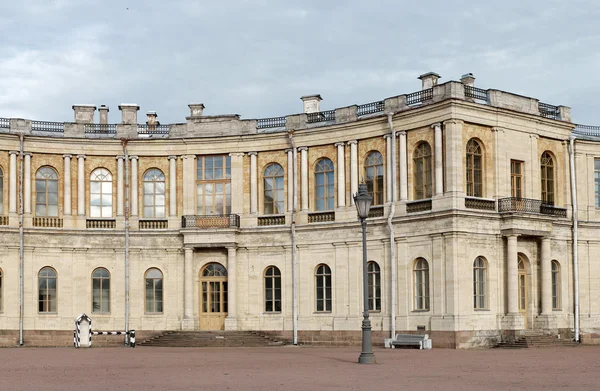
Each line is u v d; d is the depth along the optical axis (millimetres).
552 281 55000
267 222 57781
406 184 52375
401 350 46594
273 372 29719
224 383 25656
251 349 49219
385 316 52500
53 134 58594
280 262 57188
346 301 54562
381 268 53062
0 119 57625
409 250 51781
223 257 58219
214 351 46500
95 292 58219
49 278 57531
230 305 57000
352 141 55188
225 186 58844
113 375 29047
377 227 53406
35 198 57906
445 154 50281
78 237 58062
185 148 59188
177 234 58469
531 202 52594
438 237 50031
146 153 59250
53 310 57438
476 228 50250
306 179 56812
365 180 54781
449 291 49125
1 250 56250
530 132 53906
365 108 55125
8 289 56281
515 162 53406
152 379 27266
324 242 55750
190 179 59000
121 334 57094
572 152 56562
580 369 30656
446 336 48938
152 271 58719
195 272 58312
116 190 58969
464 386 24234
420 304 51094
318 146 56750
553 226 54938
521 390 23000
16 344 56000
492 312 50594
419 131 52094
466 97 51062
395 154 52938
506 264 51375
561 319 54719
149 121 61688
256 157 58375
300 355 41000
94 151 58938
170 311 58281
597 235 57406
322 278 55812
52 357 40969
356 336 53781
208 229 57219
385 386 24375
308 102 59781
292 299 56500
